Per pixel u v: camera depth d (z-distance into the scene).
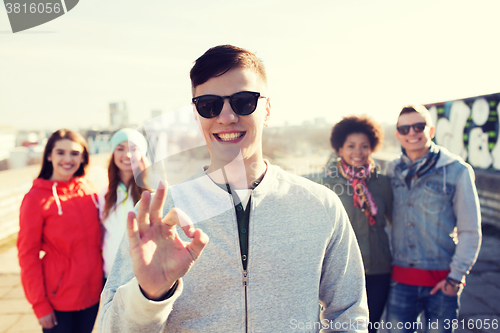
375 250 2.05
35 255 1.90
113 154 2.07
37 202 1.91
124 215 2.06
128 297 0.77
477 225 1.90
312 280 0.99
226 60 0.95
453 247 1.99
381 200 2.10
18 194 5.81
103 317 0.88
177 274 0.76
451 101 6.75
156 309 0.75
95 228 2.06
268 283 0.95
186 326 0.92
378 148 2.21
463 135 6.41
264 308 0.94
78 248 1.97
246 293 0.94
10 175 6.60
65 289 1.92
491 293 3.17
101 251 2.10
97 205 2.12
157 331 0.81
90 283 2.01
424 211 2.00
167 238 0.78
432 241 1.98
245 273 0.95
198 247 0.77
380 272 2.06
